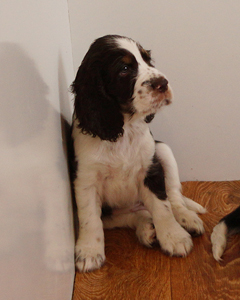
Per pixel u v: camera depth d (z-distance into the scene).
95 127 1.78
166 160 2.33
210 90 2.66
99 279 1.71
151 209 2.02
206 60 2.59
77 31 2.62
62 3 2.22
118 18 2.57
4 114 0.72
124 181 2.03
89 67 1.78
